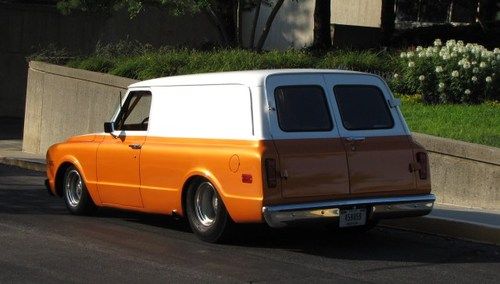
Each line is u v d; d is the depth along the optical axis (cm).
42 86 2197
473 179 1243
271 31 3138
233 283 820
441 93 1675
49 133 2169
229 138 962
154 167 1059
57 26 2973
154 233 1084
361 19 3038
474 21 2856
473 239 1064
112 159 1128
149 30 3041
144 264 901
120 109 1136
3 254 947
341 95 985
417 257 960
